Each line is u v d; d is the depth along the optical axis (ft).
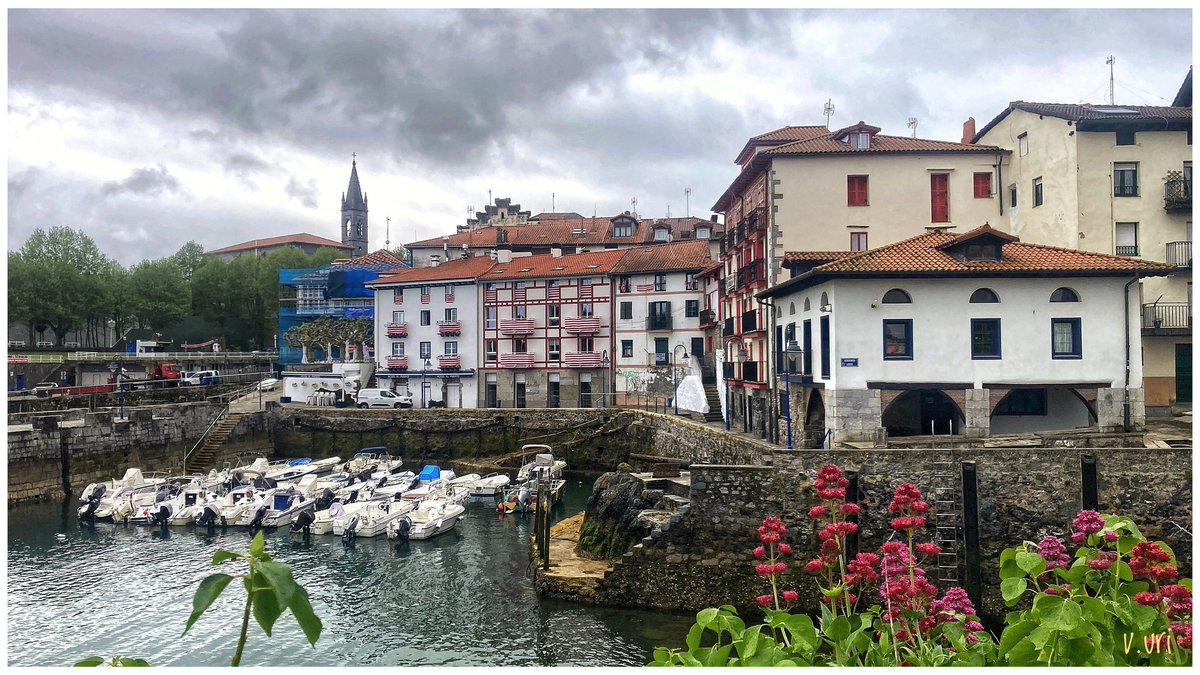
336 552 103.24
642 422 165.68
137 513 119.34
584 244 277.44
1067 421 99.14
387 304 228.43
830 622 27.68
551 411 177.17
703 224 269.44
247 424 182.19
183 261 337.72
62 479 140.67
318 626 15.21
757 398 131.13
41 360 202.28
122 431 152.87
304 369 241.35
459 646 70.54
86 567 96.48
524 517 123.44
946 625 27.78
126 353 237.04
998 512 73.92
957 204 129.59
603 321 207.41
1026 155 129.18
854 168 127.95
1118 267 92.84
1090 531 27.37
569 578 81.51
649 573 77.51
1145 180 123.34
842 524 31.89
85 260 248.93
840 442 92.38
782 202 127.13
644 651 67.87
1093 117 121.08
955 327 93.66
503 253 231.30
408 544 107.04
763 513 75.56
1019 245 101.91
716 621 25.93
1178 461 72.95
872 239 127.34
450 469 172.96
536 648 69.26
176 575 92.94
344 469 159.94
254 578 14.99
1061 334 94.12
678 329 200.75
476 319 216.74
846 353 93.45
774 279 126.31
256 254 342.64
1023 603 70.49
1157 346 121.29
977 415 92.73
